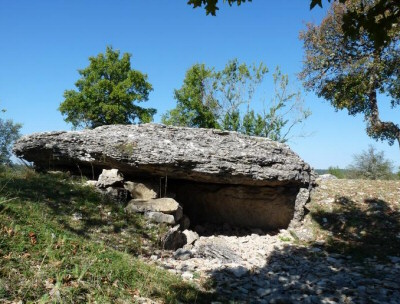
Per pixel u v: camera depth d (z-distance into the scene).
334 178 14.42
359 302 5.90
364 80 19.31
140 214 9.18
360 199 11.51
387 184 12.59
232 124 26.20
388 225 10.16
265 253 8.95
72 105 29.97
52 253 4.56
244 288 6.33
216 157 10.06
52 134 10.32
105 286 4.33
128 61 31.62
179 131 10.66
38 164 10.79
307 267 7.88
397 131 20.12
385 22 4.09
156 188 10.16
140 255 7.45
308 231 10.48
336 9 19.75
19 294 3.62
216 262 7.95
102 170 10.68
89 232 7.65
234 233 10.73
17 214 5.51
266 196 10.94
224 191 11.09
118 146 9.89
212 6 4.34
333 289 6.47
